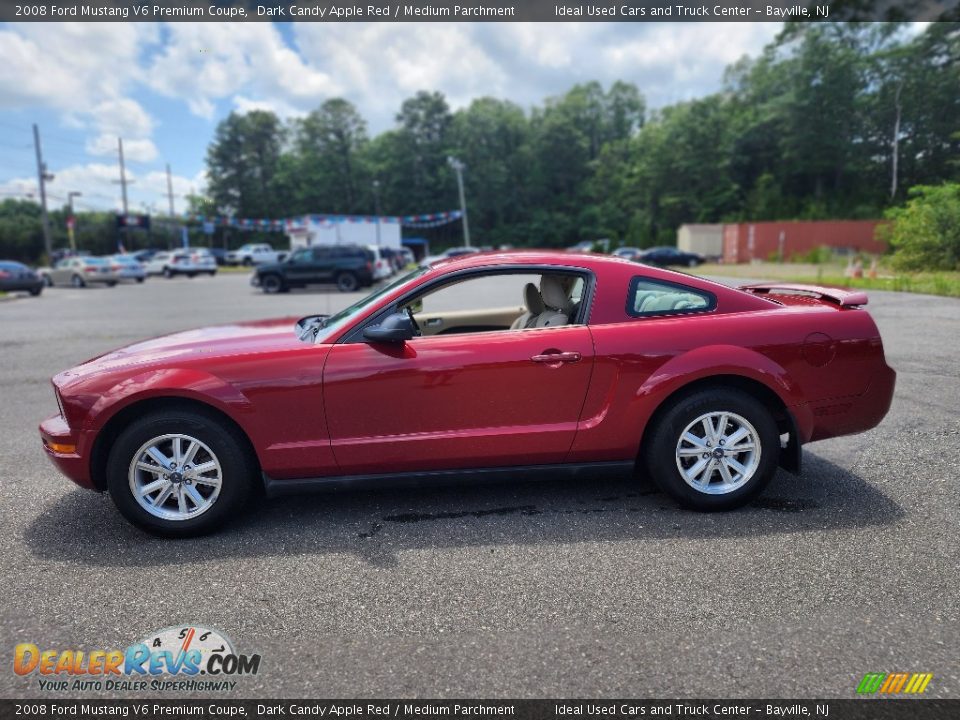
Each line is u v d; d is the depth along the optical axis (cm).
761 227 4028
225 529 330
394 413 319
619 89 10238
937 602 246
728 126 7069
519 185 8919
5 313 1533
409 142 8631
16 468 434
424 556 296
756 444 329
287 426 315
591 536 312
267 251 5328
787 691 200
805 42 5919
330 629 240
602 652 221
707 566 279
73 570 289
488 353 319
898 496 348
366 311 331
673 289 342
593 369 322
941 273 1808
